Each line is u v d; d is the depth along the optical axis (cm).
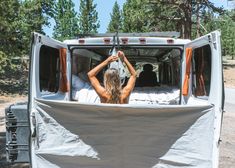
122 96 327
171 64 463
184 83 406
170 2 3034
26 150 345
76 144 295
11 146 345
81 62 439
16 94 1628
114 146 294
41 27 2334
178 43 409
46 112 295
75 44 410
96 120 291
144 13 3256
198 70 383
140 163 295
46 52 368
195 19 3259
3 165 502
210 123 288
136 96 443
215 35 327
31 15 2242
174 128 290
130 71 337
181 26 3030
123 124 290
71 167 300
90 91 423
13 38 1725
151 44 412
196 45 378
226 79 2730
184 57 408
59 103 290
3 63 1709
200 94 374
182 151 291
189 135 290
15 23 1786
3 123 849
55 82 396
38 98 315
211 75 335
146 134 291
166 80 487
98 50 433
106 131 292
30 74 334
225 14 3014
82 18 3788
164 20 3131
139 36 437
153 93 443
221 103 321
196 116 288
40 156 298
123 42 412
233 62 4384
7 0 1644
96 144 294
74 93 419
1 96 1541
